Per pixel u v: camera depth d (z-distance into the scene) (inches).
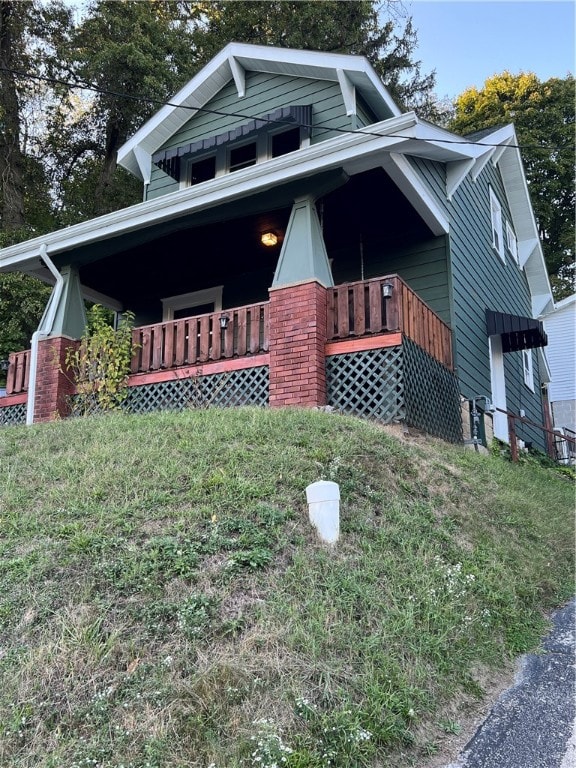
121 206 799.7
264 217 332.5
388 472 197.5
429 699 113.6
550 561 199.9
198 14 855.7
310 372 264.7
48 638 113.2
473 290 406.3
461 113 1164.5
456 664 126.2
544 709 117.2
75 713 99.1
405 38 892.0
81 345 349.4
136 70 719.1
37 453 209.3
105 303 475.2
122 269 414.9
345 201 321.4
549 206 1080.8
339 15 816.3
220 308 435.8
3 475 188.9
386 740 101.0
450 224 367.9
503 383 437.4
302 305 274.1
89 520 151.7
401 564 150.5
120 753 92.4
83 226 347.3
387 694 107.9
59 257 373.1
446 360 323.0
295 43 776.9
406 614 130.0
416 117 257.1
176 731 95.8
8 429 255.0
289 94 394.9
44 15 737.0
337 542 149.3
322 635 115.8
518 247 603.2
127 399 327.3
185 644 111.0
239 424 215.0
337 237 368.8
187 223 325.7
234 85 422.0
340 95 373.1
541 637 151.7
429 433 275.6
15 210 732.0
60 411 339.6
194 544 138.5
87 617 117.0
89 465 187.6
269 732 95.1
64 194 825.5
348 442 202.7
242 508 154.9
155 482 169.9
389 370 256.7
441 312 346.6
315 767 92.4
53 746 94.3
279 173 288.5
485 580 162.6
